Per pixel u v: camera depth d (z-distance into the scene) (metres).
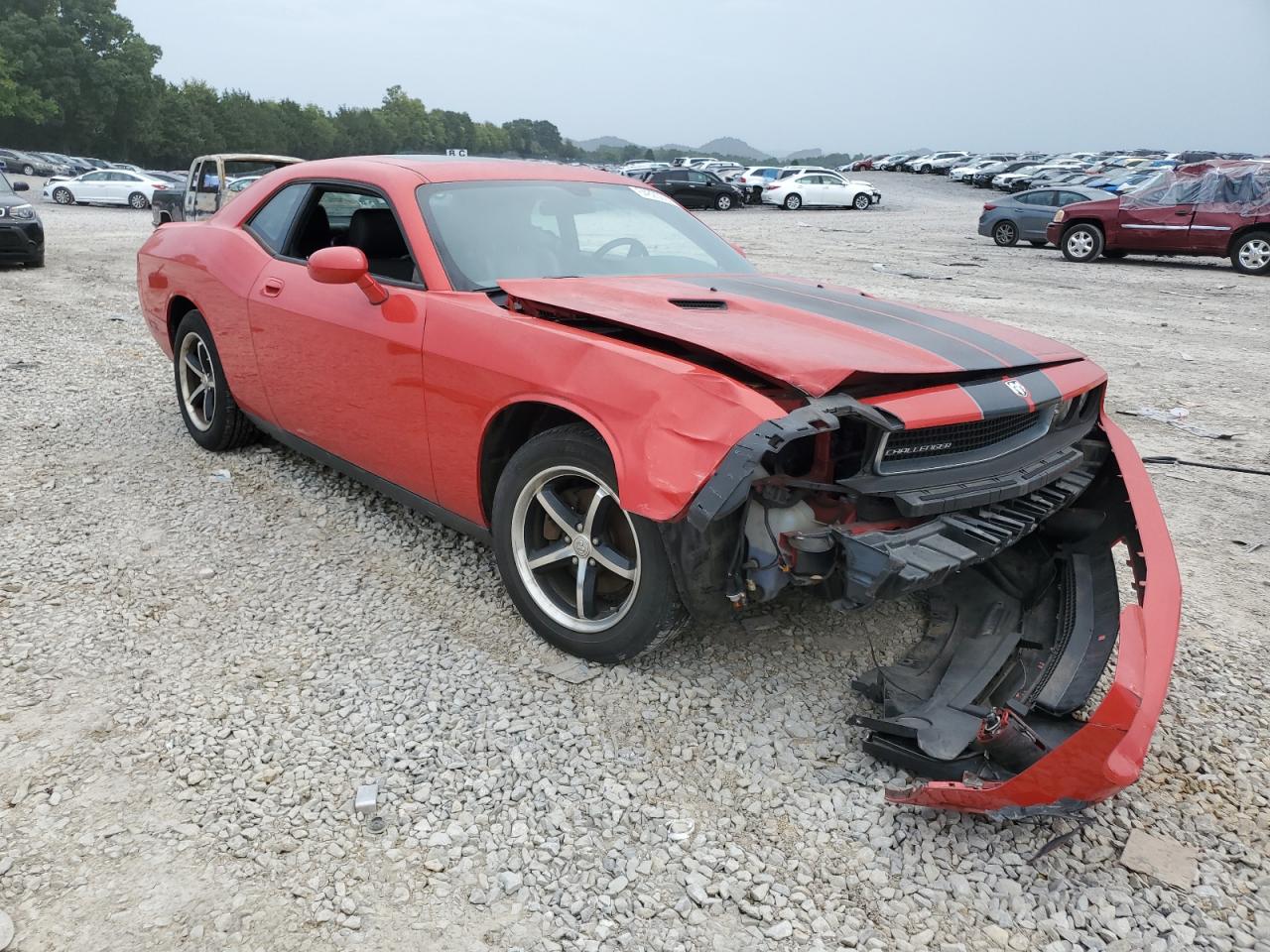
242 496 4.34
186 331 4.77
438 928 1.99
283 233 4.15
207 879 2.09
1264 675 3.12
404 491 3.60
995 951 1.99
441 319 3.15
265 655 3.01
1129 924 2.06
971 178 53.19
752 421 2.25
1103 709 2.03
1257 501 4.87
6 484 4.38
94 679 2.84
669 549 2.47
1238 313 11.72
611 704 2.79
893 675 2.80
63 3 82.81
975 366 2.69
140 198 29.77
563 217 3.76
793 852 2.25
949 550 2.38
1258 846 2.33
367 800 2.33
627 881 2.14
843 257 17.81
